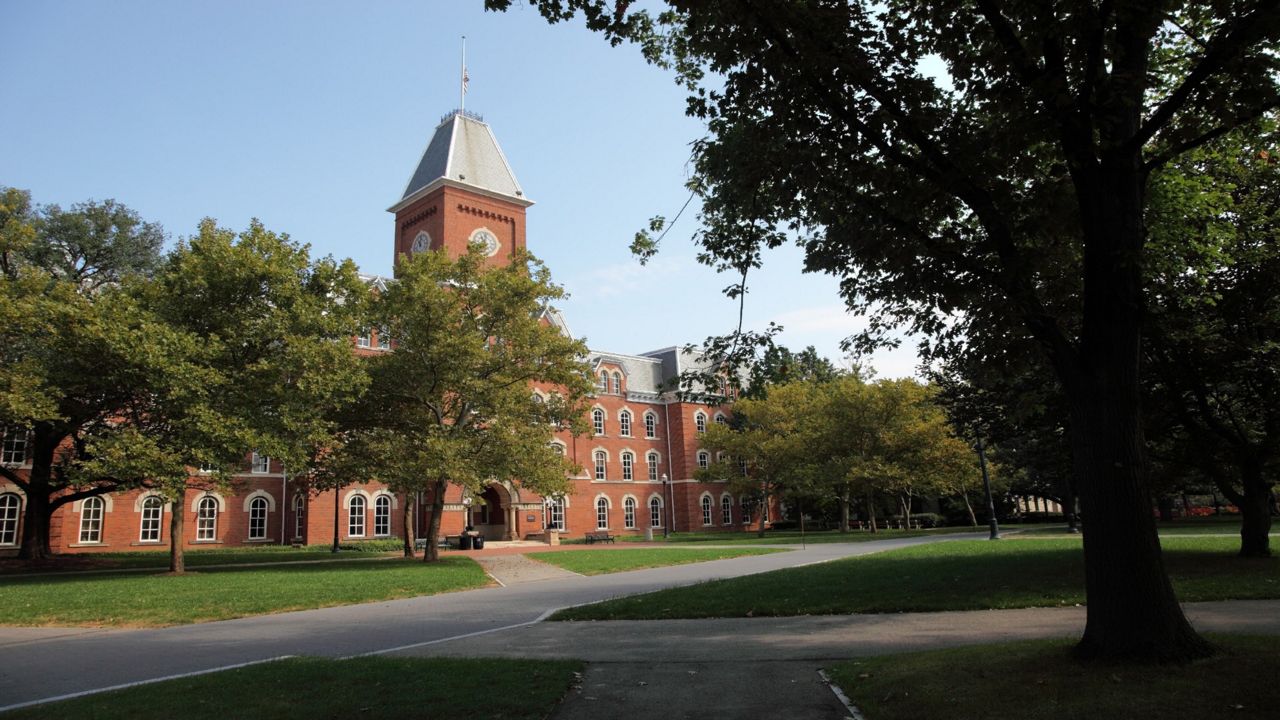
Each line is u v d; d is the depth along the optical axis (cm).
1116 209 815
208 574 2477
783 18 823
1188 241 1394
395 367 2984
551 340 3216
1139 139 801
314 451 2989
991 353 1000
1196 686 653
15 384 2250
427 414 3184
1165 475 2086
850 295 1120
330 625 1406
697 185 1215
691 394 1100
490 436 3027
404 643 1180
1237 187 1639
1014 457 4706
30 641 1279
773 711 711
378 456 2917
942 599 1352
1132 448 791
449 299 3053
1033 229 870
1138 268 811
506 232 6297
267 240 2700
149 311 2550
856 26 886
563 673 864
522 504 5197
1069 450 1975
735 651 1011
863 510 6994
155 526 4178
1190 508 6638
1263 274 1595
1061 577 1567
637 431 6719
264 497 4603
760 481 5456
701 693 788
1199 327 1575
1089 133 803
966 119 994
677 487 6825
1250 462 1814
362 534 4759
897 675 785
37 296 2458
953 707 657
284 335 2580
